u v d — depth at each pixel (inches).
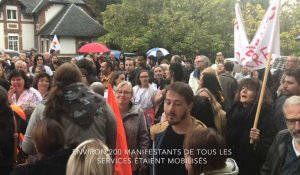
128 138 202.1
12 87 254.4
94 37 1779.0
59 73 148.6
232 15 1293.1
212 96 196.1
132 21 1301.7
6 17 1923.0
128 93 206.4
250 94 189.9
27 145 150.2
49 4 1868.8
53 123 127.3
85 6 1945.1
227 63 363.6
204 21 1280.8
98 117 147.9
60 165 119.3
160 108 251.4
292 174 135.9
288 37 1189.7
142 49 1256.8
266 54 224.1
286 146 140.6
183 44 1222.3
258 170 187.5
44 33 1803.6
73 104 144.4
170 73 262.1
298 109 134.7
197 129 117.2
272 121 186.7
